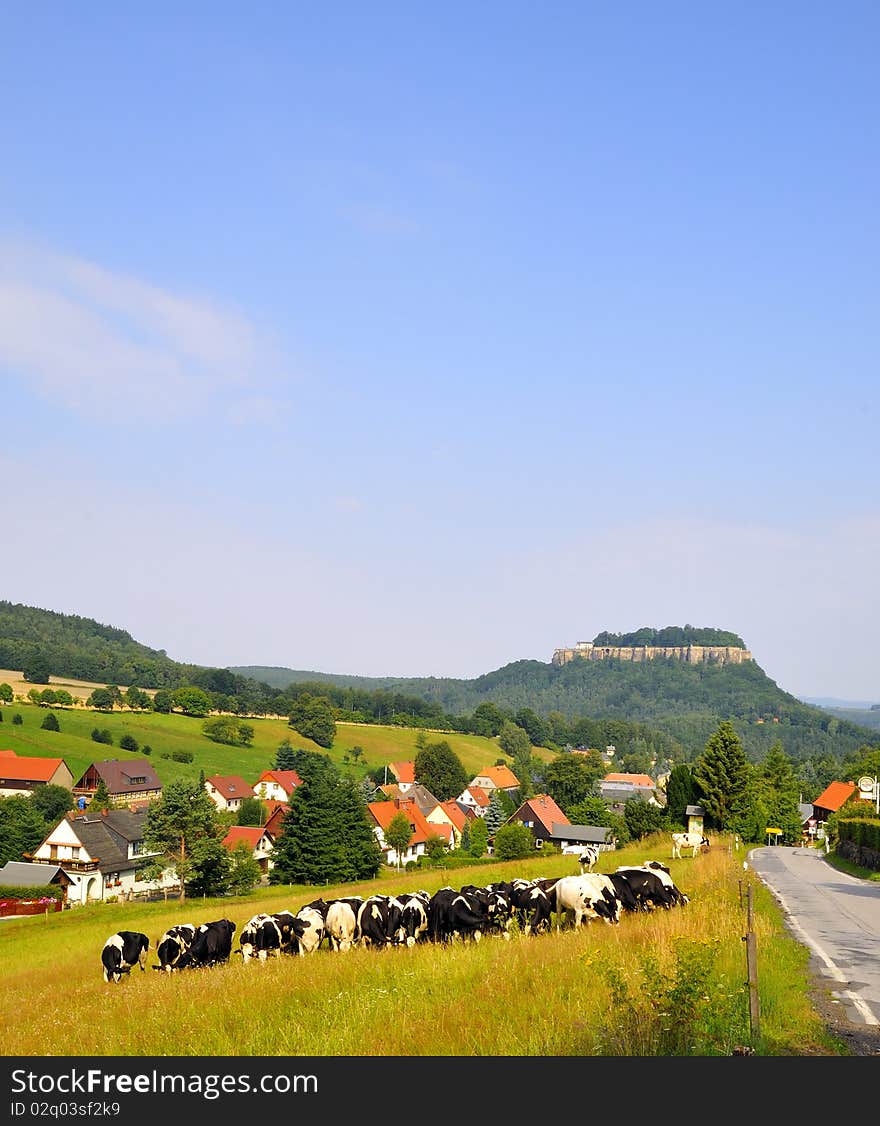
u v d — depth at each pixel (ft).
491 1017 47.03
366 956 68.33
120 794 417.49
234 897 215.72
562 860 170.09
